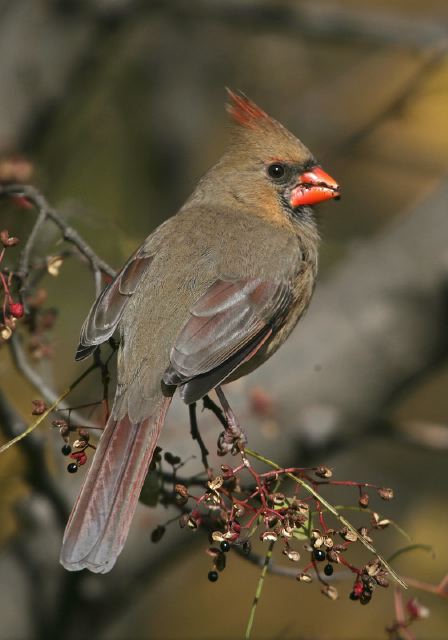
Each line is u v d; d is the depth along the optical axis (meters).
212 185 9.42
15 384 9.13
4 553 10.28
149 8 13.15
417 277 11.07
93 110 14.76
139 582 10.34
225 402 7.70
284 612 12.80
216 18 13.39
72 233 7.93
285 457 10.53
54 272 8.04
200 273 8.13
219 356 7.80
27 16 12.74
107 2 12.86
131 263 8.19
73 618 10.33
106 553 6.68
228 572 13.11
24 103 12.73
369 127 13.62
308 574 6.85
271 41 16.42
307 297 8.99
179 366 7.55
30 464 9.12
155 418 7.41
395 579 6.64
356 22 13.32
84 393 11.73
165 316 7.82
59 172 14.13
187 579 13.12
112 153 14.87
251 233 8.61
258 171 9.32
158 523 10.16
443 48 12.68
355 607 12.56
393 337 10.94
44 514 9.87
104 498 6.89
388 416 11.33
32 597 10.23
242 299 8.08
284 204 9.33
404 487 14.52
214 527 7.18
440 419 15.04
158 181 15.62
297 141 9.43
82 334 7.67
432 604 11.50
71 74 12.95
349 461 14.67
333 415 10.69
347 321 10.97
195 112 16.06
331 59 16.56
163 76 15.93
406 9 16.00
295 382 10.66
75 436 9.28
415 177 15.65
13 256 9.55
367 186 15.73
